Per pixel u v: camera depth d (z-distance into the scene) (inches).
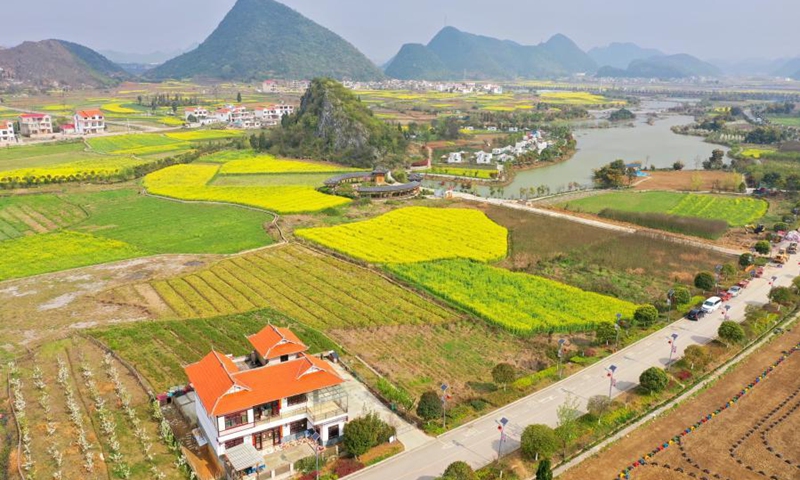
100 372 2669.8
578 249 4522.6
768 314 3257.9
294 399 2144.4
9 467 2006.6
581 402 2425.0
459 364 2800.2
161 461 2057.1
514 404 2418.8
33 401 2429.9
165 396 2421.3
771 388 2559.1
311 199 6077.8
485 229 4982.8
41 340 2992.1
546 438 2021.4
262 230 5007.4
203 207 5816.9
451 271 3969.0
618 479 1956.2
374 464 2039.9
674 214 5610.2
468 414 2346.2
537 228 5093.5
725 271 3878.0
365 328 3171.8
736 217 5595.5
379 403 2443.4
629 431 2230.6
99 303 3484.3
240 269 4072.3
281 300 3543.3
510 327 3120.1
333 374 2224.4
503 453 2091.5
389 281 3860.7
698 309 3344.0
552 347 2970.0
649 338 3036.4
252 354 2439.7
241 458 1934.1
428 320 3265.3
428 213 5541.3
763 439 2190.0
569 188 7111.2
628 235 4881.9
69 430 2226.9
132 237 4795.8
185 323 3181.6
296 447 2126.0
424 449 2126.0
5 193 6156.5
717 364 2758.4
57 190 6378.0
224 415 1967.3
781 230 4977.9
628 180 7421.3
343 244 4530.0
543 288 3666.3
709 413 2356.1
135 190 6520.7
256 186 6756.9
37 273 3969.0
